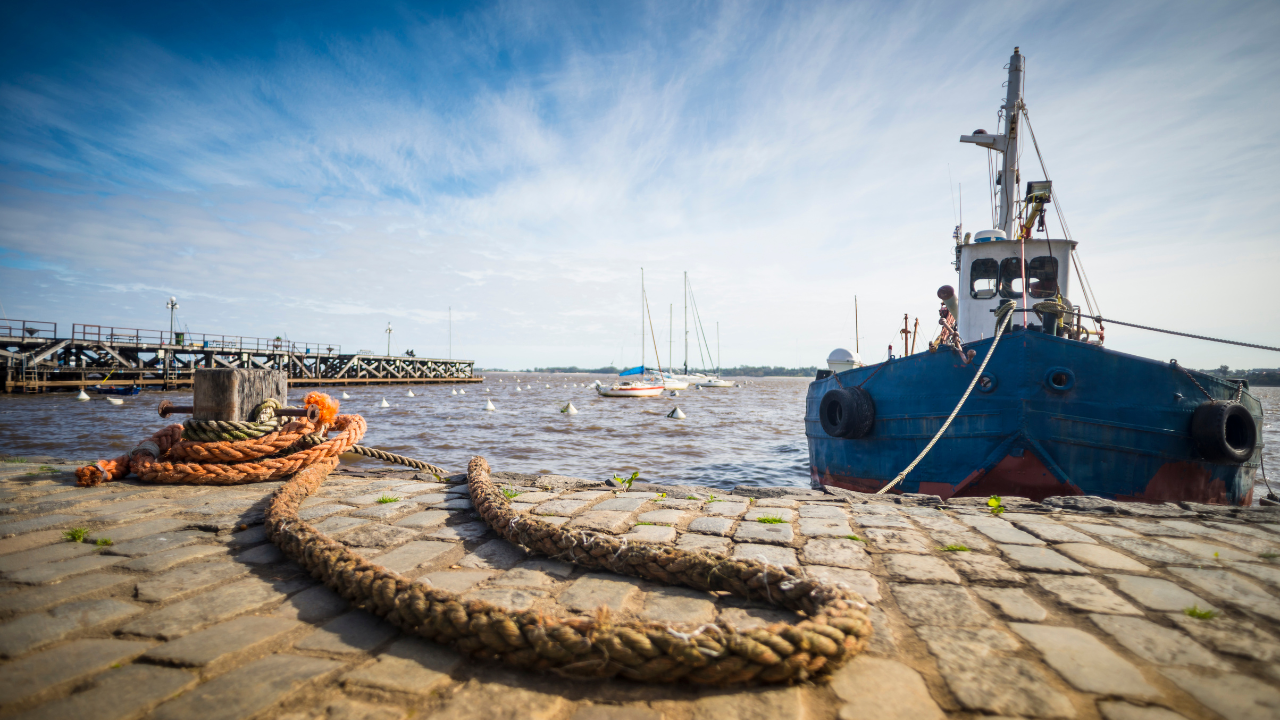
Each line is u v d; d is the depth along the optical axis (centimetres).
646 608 270
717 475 1291
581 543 325
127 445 1484
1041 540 369
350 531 392
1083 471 665
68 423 1992
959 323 942
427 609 234
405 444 1680
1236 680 204
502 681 208
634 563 306
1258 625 247
